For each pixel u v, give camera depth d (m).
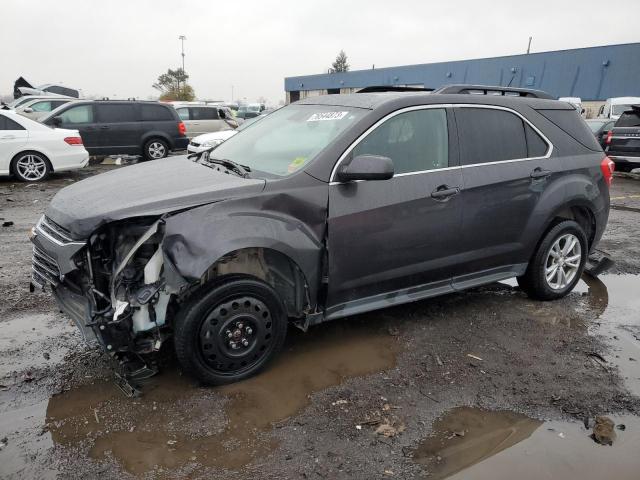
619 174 14.49
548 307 4.75
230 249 3.03
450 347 3.92
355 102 4.01
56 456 2.66
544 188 4.48
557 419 3.10
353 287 3.67
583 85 30.25
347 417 3.04
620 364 3.76
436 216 3.89
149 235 2.96
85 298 3.22
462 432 2.95
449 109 4.07
